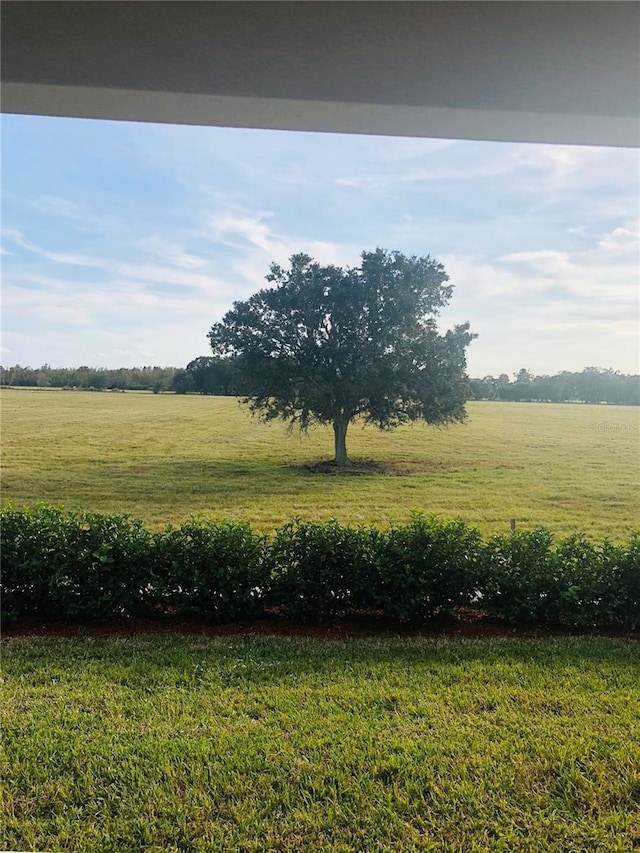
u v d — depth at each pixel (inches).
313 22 88.7
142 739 93.8
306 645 137.0
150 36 90.9
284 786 80.7
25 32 90.6
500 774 83.7
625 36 89.0
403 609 149.3
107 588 152.0
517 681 116.5
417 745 91.5
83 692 111.7
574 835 71.7
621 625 153.8
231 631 148.6
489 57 93.3
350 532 158.4
